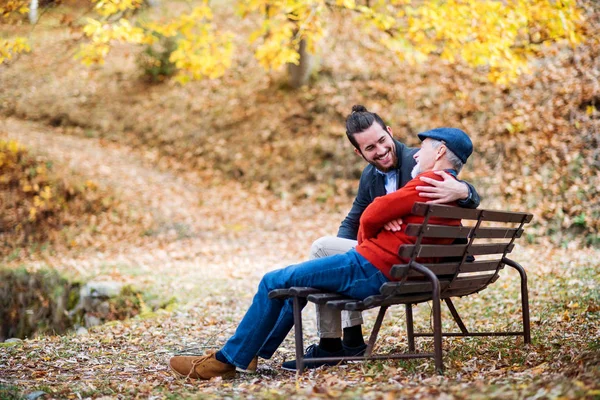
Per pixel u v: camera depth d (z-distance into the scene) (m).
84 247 12.93
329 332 4.29
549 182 11.67
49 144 17.08
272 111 16.67
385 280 3.72
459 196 3.69
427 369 3.80
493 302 6.71
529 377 3.26
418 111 14.54
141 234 13.03
